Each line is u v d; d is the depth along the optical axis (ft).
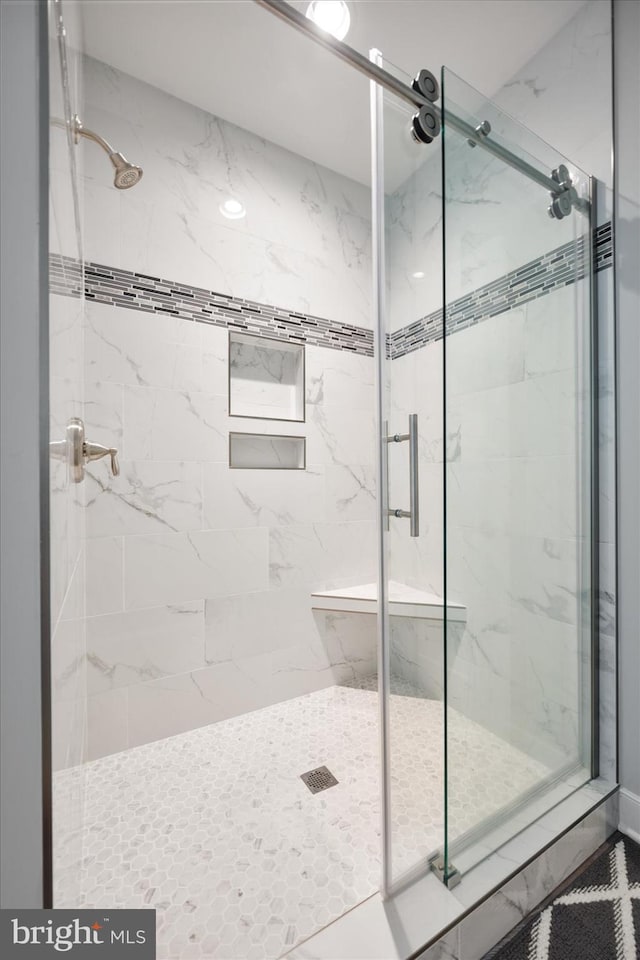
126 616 5.29
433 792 3.29
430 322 3.11
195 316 5.74
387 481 3.31
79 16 4.25
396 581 3.25
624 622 4.16
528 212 3.67
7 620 1.38
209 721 5.83
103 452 2.99
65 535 2.34
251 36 4.86
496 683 3.47
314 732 5.67
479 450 3.30
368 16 4.59
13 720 1.38
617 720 4.18
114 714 5.21
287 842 3.91
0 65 1.35
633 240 4.06
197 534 5.74
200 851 3.82
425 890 3.19
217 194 5.93
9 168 1.37
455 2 4.44
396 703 3.26
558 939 3.13
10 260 1.37
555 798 3.91
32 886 1.41
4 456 1.37
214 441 5.87
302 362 6.67
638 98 3.99
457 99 3.09
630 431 4.12
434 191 3.13
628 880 3.58
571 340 4.10
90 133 3.24
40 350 1.41
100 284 5.14
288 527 6.49
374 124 3.12
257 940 3.05
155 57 5.10
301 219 6.67
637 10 3.98
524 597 3.68
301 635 6.61
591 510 4.31
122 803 4.41
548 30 4.67
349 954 2.90
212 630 5.86
